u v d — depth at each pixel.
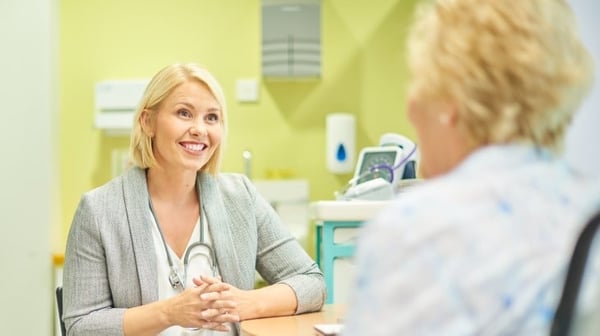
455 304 0.68
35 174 3.16
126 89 3.37
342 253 2.12
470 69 0.78
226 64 3.47
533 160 0.78
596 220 0.70
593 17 2.45
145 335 1.68
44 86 3.18
